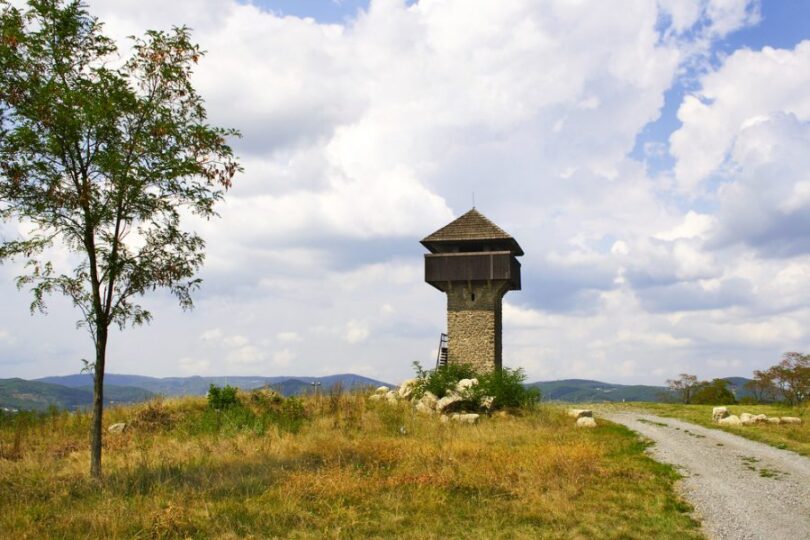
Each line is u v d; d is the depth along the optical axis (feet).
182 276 47.98
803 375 171.94
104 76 44.24
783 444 63.36
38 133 43.01
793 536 34.81
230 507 37.47
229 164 48.03
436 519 36.91
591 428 77.20
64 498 39.55
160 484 42.06
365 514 37.68
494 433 70.18
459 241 132.67
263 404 78.13
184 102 47.85
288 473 45.85
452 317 131.75
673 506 40.42
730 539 34.40
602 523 36.58
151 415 74.33
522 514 38.06
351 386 94.73
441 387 91.97
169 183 46.52
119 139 45.57
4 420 72.84
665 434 71.92
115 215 45.60
